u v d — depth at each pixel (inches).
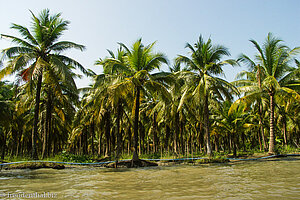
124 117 1099.9
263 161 651.5
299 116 1191.6
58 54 719.7
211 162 662.5
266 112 1294.3
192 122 1043.3
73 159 753.6
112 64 668.1
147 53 704.4
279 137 1472.7
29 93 653.9
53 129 1232.8
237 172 407.8
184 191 243.0
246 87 852.6
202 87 706.2
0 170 515.8
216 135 1466.5
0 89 928.9
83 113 1109.1
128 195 228.2
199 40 785.6
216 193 229.3
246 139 1768.0
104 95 656.4
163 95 675.4
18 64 581.3
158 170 483.8
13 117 928.9
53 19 722.2
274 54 823.1
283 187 252.4
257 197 208.8
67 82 647.1
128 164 613.6
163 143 1475.1
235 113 864.3
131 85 627.5
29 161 600.7
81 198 217.8
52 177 384.2
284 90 769.6
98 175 409.1
